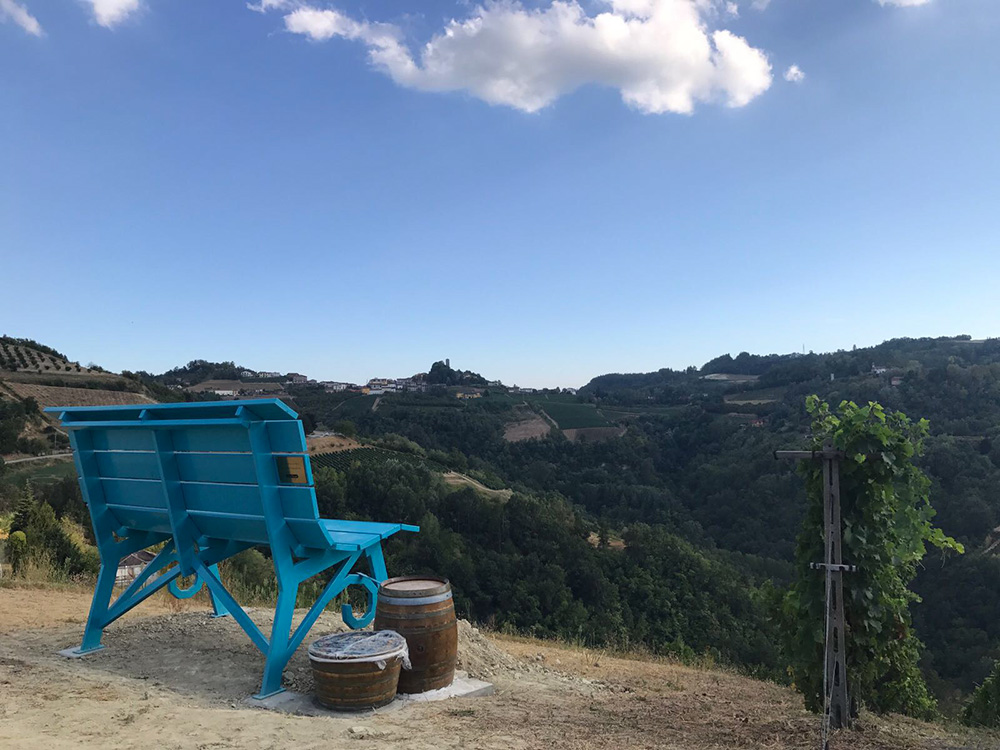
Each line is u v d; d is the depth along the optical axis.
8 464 56.91
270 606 7.66
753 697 5.71
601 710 4.18
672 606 47.28
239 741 2.87
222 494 4.24
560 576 48.25
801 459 4.05
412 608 4.14
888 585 4.26
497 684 4.75
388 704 3.85
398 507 57.50
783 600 4.47
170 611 6.71
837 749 3.40
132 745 2.70
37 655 4.71
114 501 4.88
